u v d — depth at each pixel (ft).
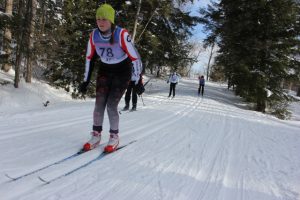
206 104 52.26
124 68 14.46
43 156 13.12
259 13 62.75
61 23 49.32
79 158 13.39
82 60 51.52
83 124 20.80
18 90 45.96
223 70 72.64
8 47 45.29
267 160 18.17
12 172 11.07
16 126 18.44
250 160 17.69
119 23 62.69
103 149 15.07
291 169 16.83
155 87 89.04
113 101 14.64
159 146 17.43
